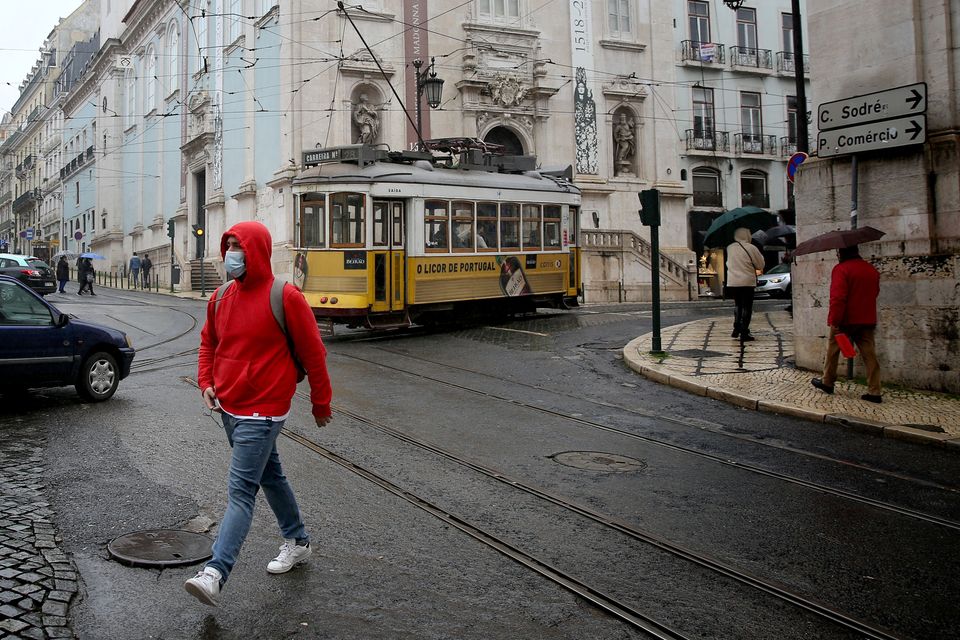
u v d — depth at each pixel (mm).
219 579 3816
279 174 28062
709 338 14656
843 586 4473
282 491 4422
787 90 37219
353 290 15406
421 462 6809
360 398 9625
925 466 6996
